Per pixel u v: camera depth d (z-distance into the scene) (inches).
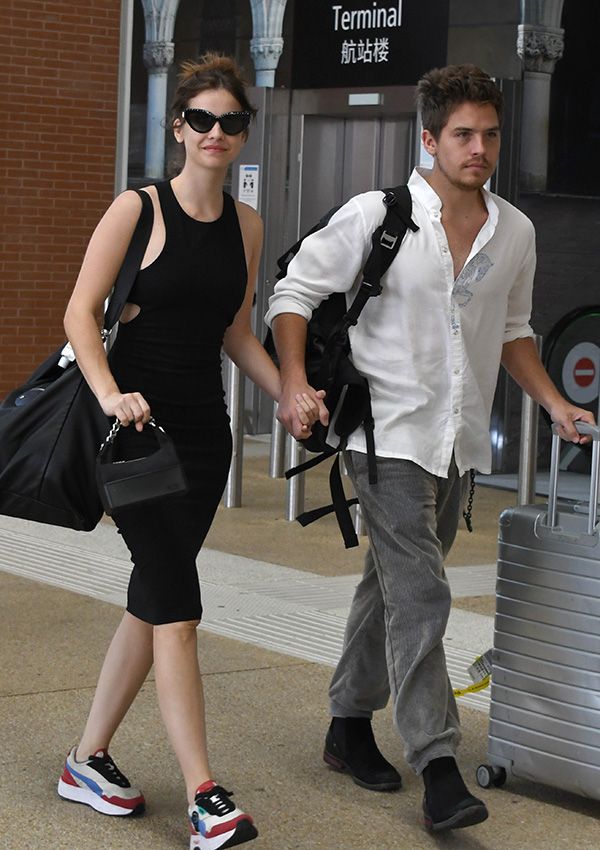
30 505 164.1
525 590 176.9
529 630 176.9
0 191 509.0
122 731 197.0
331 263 170.4
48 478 162.6
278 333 171.5
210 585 295.0
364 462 169.3
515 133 428.1
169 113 167.3
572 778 174.6
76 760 171.9
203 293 161.9
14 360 516.7
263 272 498.9
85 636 246.7
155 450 162.1
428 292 168.2
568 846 166.2
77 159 518.9
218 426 167.0
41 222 516.7
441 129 165.9
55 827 164.7
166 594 159.8
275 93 486.9
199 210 163.5
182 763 157.9
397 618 166.2
